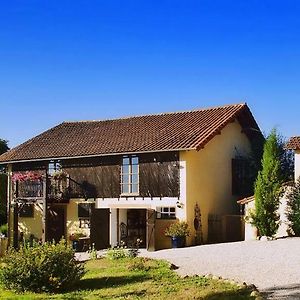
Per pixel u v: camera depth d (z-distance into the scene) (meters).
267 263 17.48
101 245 29.09
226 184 30.41
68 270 15.25
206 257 19.70
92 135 33.97
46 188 30.33
